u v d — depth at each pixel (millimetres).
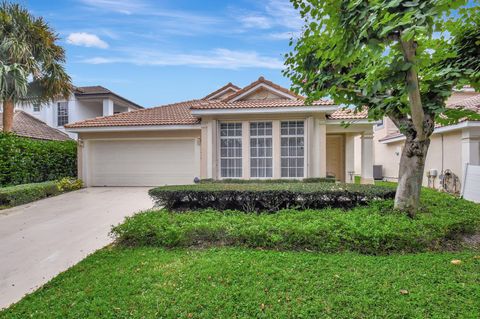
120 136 14969
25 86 12930
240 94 13695
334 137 17500
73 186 13984
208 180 11875
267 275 3926
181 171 14930
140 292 3576
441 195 7980
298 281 3740
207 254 4809
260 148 12914
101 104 23406
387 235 4770
